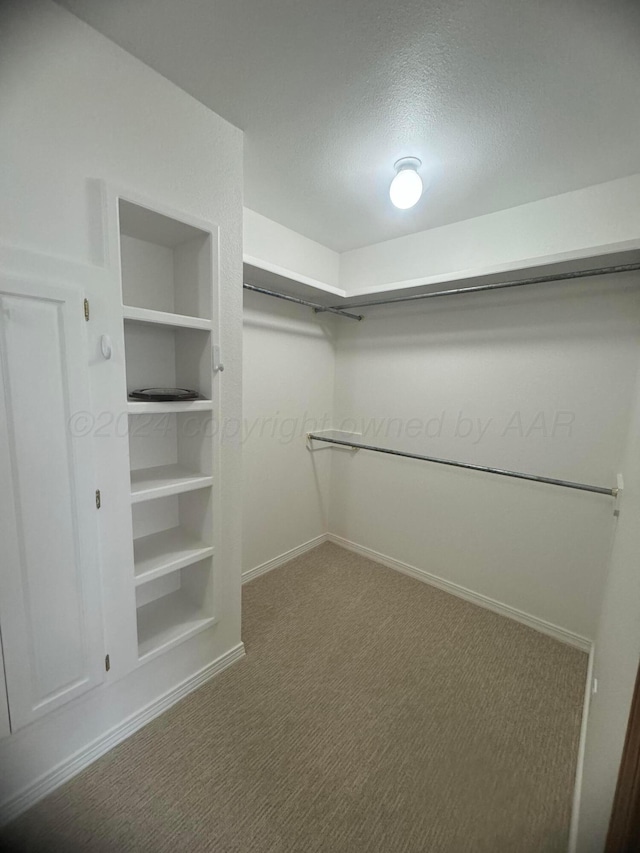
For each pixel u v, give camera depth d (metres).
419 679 1.52
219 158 1.26
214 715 1.32
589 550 1.72
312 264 2.35
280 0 0.85
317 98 1.16
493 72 1.03
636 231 1.52
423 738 1.25
